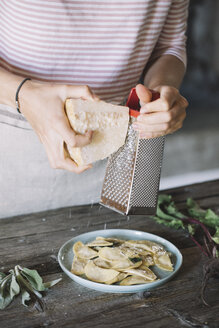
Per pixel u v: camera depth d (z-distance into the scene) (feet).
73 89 3.02
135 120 3.13
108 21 3.72
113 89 4.12
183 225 3.89
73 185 4.42
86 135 2.98
